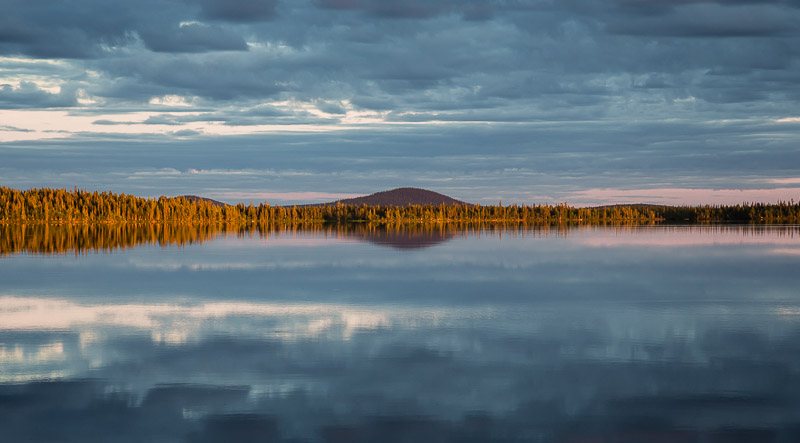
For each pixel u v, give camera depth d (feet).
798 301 194.08
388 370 114.93
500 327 153.07
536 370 114.73
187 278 260.83
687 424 89.45
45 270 292.81
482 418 91.91
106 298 201.98
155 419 91.50
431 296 206.18
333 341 137.80
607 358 123.13
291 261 343.26
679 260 346.95
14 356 124.88
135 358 123.34
